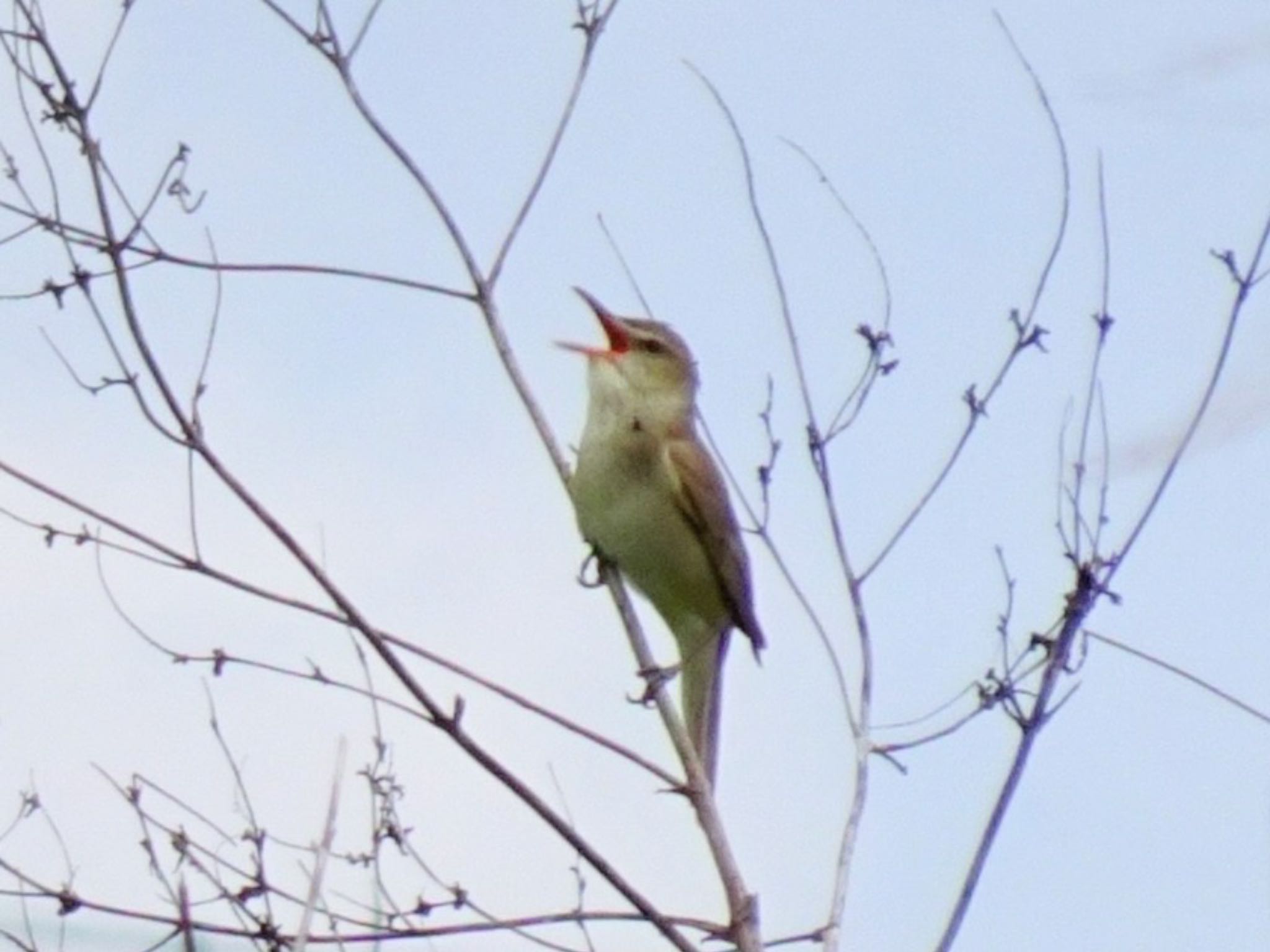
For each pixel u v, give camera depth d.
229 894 9.04
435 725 9.12
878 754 9.71
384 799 9.45
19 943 8.94
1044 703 9.45
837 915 9.27
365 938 9.02
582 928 9.30
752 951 9.30
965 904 9.06
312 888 7.55
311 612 9.45
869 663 9.80
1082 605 9.60
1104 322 9.81
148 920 9.02
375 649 9.18
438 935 9.08
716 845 9.67
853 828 9.41
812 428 10.12
